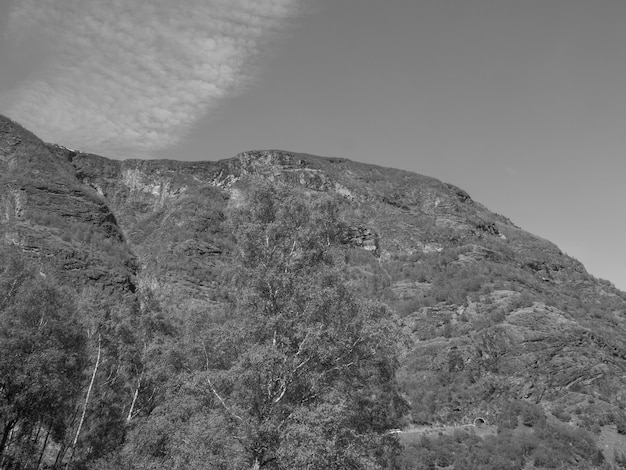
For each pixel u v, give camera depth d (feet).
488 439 248.52
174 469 70.44
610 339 361.10
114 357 155.12
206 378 77.46
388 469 89.92
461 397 287.89
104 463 125.18
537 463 228.84
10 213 470.39
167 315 194.70
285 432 67.67
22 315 123.75
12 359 115.44
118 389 155.43
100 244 481.05
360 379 82.89
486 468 221.87
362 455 70.49
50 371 119.65
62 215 501.56
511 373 303.89
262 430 69.15
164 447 94.63
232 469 66.64
